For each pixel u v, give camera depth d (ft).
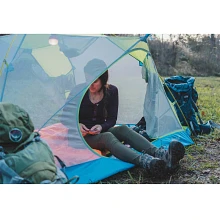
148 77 10.98
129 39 10.09
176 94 13.11
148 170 8.67
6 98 9.19
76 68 9.27
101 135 9.41
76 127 8.91
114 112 10.01
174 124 11.88
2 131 7.47
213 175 9.25
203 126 13.28
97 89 9.74
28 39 9.96
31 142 7.70
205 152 11.21
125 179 8.80
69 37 9.86
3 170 7.11
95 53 9.51
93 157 9.03
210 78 33.91
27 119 7.91
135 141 9.43
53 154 8.31
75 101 8.94
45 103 9.07
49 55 9.59
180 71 37.14
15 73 9.40
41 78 9.32
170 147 8.64
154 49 37.76
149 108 11.02
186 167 9.78
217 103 20.36
